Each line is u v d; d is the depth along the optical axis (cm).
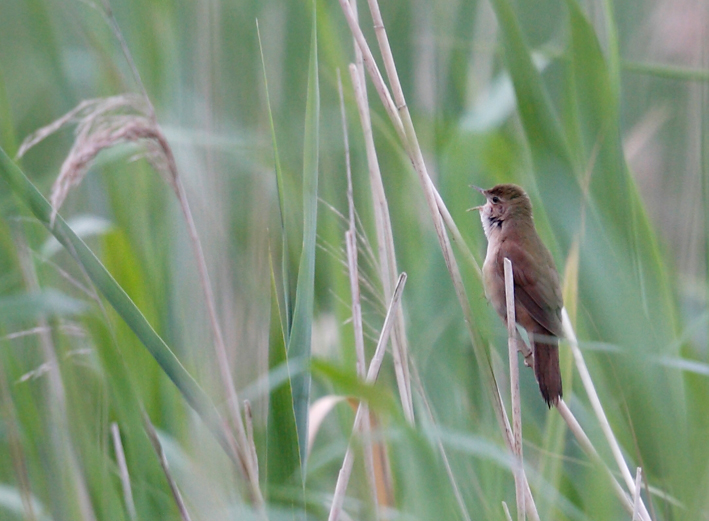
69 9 724
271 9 730
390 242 713
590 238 712
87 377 713
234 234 725
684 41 733
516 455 707
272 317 705
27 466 711
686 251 726
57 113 728
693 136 727
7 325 714
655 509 714
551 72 738
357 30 709
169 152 704
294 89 730
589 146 716
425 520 703
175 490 705
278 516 704
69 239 702
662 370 711
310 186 706
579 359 713
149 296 716
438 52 728
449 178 719
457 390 716
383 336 707
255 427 711
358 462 712
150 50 724
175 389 714
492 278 716
